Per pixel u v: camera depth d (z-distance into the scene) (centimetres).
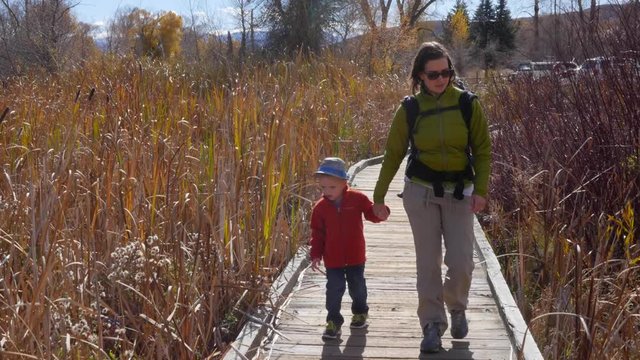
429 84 480
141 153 705
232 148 719
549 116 938
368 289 650
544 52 1173
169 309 522
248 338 522
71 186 606
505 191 976
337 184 529
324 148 1050
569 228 721
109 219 617
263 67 1476
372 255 756
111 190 642
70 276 520
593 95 847
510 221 907
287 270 663
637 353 569
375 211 513
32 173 666
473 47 3697
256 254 633
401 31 2861
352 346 528
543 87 1023
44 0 2569
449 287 507
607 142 815
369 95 1555
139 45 2652
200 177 733
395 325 566
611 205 776
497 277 648
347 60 1770
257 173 734
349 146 1302
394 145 504
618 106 838
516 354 507
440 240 507
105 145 727
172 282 557
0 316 483
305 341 537
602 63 859
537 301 680
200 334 523
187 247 625
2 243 578
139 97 1012
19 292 532
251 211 692
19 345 448
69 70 1537
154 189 659
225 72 1425
